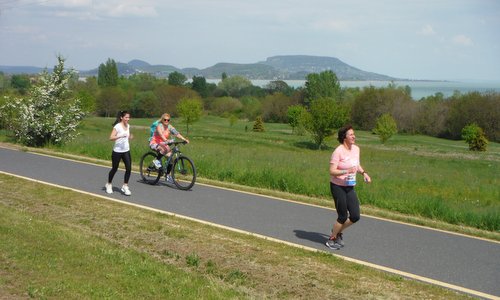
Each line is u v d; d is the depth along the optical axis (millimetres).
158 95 124812
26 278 5828
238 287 5934
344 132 7297
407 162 40812
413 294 5750
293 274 6270
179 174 12703
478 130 63438
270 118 118500
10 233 7496
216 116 126688
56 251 6812
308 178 13766
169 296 5555
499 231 9766
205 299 5508
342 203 7363
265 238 7797
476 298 5730
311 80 120438
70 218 8812
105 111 119625
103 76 156000
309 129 58500
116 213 9102
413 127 98000
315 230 8617
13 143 24016
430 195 14023
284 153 31156
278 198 11375
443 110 95250
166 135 12398
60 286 5617
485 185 18719
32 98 24062
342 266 6590
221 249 7156
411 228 9031
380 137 68938
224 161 16109
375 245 7820
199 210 9766
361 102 104438
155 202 10352
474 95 94125
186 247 7262
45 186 11430
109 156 17906
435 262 7070
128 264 6480
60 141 24016
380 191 12711
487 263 7109
